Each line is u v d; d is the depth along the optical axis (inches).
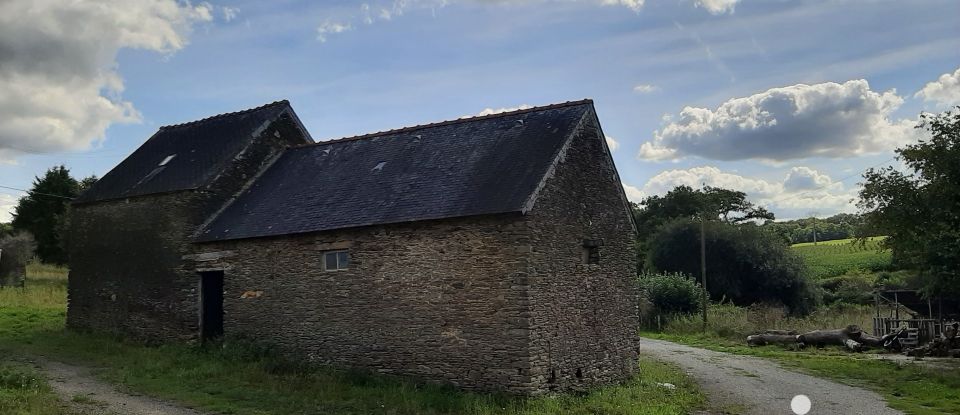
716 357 1036.5
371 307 658.8
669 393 661.3
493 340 594.9
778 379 792.9
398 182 709.3
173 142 977.5
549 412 531.5
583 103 713.0
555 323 625.3
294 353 699.4
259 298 729.6
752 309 1680.6
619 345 738.8
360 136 850.8
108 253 871.1
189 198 797.9
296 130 940.6
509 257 595.8
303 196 765.9
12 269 1493.6
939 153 960.3
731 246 1984.5
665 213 2618.1
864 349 1117.7
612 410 553.3
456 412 538.6
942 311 1318.9
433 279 629.0
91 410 496.4
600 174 734.5
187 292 785.6
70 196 2018.9
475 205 612.7
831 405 620.7
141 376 635.5
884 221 1029.2
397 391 590.6
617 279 749.3
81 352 754.8
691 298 1633.9
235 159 847.7
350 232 676.7
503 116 756.0
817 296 1962.4
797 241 4111.7
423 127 805.2
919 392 683.4
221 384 609.9
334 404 552.1
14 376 585.6
